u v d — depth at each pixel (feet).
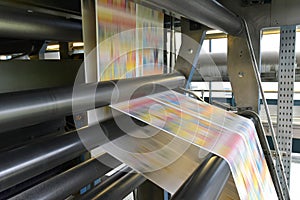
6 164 1.47
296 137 9.18
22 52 4.53
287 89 4.21
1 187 1.45
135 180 2.88
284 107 4.26
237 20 3.37
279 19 3.86
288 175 4.34
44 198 1.76
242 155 2.29
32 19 2.63
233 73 4.12
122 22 2.67
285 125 4.29
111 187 2.65
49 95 1.52
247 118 3.38
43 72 2.81
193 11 2.10
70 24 3.16
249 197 2.10
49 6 2.77
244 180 2.10
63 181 1.92
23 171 1.54
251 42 4.01
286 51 4.13
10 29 2.44
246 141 2.60
